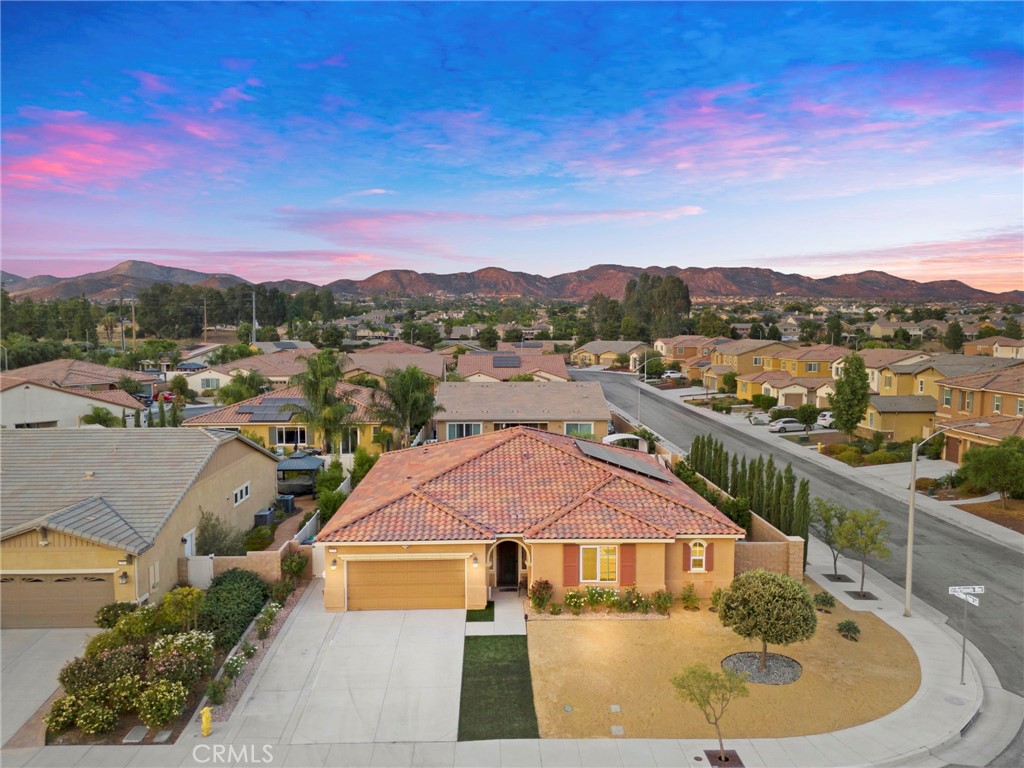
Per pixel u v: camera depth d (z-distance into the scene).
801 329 166.75
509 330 159.75
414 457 32.28
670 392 88.50
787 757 14.88
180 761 14.64
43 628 21.00
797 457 49.62
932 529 32.53
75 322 140.00
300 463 38.47
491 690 17.61
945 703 17.22
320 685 17.80
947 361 64.44
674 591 23.11
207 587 23.66
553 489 25.05
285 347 116.50
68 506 22.81
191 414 62.16
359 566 22.55
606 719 16.31
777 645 20.03
